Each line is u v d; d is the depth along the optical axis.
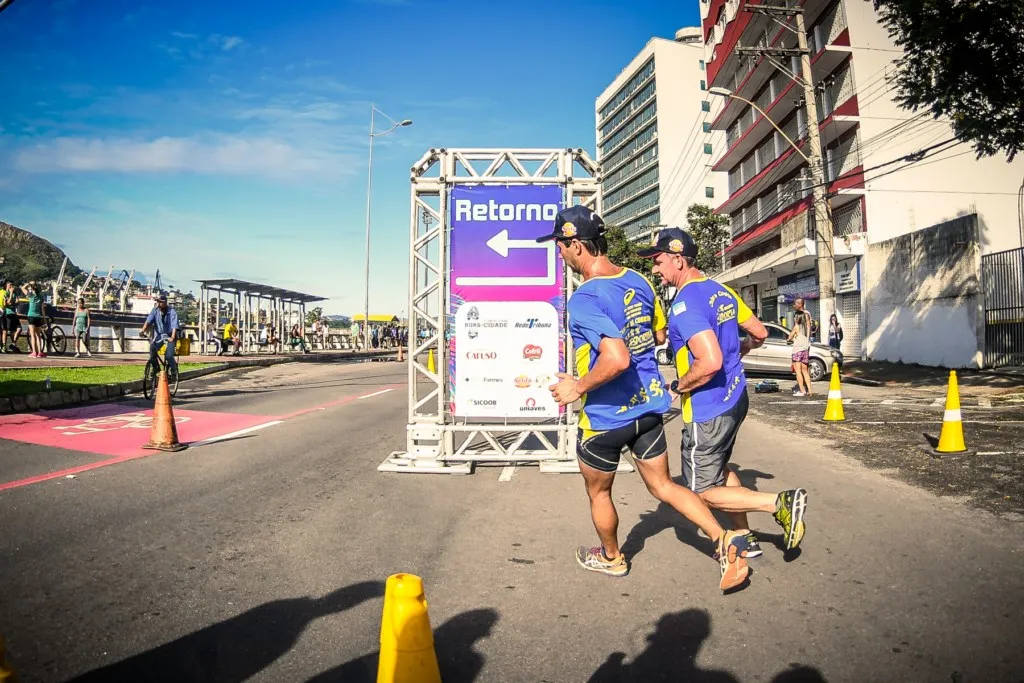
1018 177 26.89
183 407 11.38
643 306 3.25
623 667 2.64
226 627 2.97
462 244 6.51
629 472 6.51
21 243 138.25
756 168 39.47
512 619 3.09
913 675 2.54
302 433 8.64
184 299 56.62
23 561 3.75
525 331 6.50
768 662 2.67
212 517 4.71
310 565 3.78
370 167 40.19
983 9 10.31
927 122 27.09
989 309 17.14
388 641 2.13
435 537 4.34
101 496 5.20
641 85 81.75
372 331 53.38
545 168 6.64
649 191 81.19
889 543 4.13
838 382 9.62
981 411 10.30
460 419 6.95
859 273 24.80
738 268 36.78
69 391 11.56
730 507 3.50
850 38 27.55
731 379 3.53
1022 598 3.24
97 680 2.49
